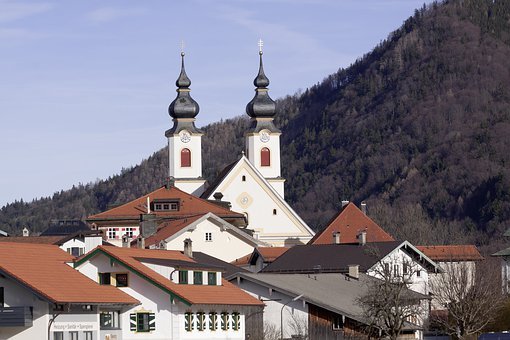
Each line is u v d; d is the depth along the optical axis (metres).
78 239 172.75
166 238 193.00
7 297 101.19
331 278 144.12
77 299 101.94
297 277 139.75
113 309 111.06
